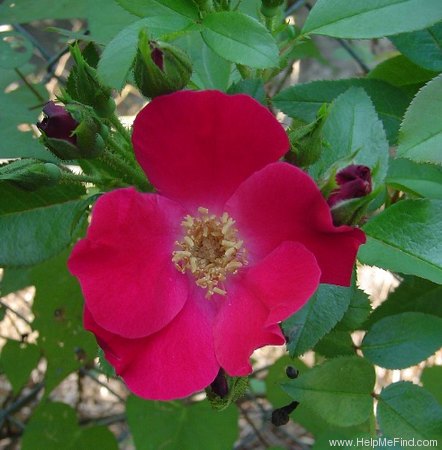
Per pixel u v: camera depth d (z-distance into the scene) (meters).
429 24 0.21
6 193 0.22
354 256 0.17
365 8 0.21
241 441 0.50
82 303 0.32
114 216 0.17
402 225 0.21
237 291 0.19
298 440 0.47
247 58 0.19
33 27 0.44
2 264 0.22
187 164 0.18
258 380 0.44
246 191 0.18
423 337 0.23
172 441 0.33
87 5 0.26
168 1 0.20
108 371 0.21
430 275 0.20
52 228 0.22
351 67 0.47
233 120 0.17
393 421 0.22
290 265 0.18
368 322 0.26
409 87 0.26
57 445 0.34
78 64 0.19
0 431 0.43
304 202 0.17
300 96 0.25
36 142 0.28
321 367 0.22
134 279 0.18
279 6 0.22
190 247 0.19
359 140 0.21
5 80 0.30
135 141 0.18
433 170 0.24
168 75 0.18
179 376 0.18
